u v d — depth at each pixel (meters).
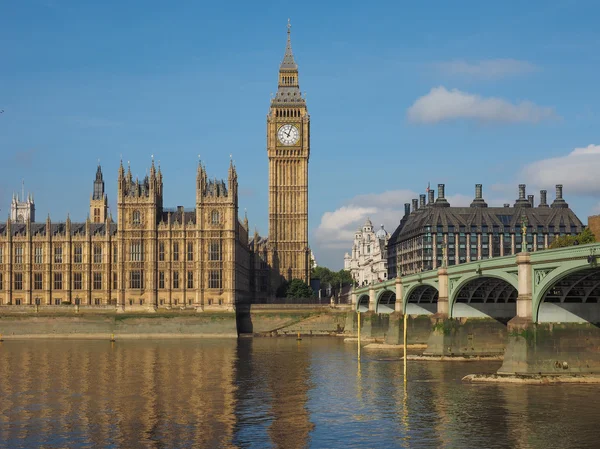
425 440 72.50
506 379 102.69
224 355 153.25
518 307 105.19
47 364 135.12
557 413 82.31
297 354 155.12
